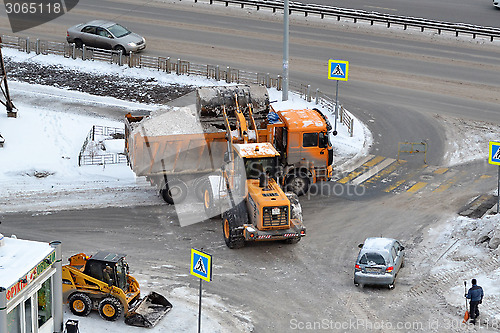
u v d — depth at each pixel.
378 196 46.41
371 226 42.78
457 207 44.72
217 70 63.34
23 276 28.17
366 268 36.12
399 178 48.72
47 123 54.22
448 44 73.44
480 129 55.62
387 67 67.00
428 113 58.16
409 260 39.25
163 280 37.22
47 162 49.75
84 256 34.81
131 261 38.94
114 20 76.50
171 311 34.53
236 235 39.47
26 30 72.75
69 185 47.56
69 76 64.00
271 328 33.56
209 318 34.09
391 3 86.88
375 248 36.72
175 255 39.66
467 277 37.28
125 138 47.69
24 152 50.50
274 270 38.31
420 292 36.38
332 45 71.94
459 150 52.66
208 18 78.56
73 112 56.97
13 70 64.62
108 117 56.47
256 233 38.75
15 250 30.08
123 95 60.81
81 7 80.19
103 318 33.59
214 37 73.06
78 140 52.62
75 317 33.59
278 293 36.31
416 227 42.59
